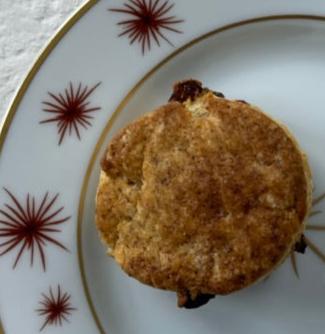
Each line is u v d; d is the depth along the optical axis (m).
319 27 0.21
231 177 0.19
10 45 0.23
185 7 0.21
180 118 0.20
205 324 0.22
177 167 0.20
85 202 0.22
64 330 0.22
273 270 0.20
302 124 0.22
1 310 0.21
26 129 0.21
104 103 0.22
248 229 0.19
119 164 0.20
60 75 0.21
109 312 0.22
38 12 0.23
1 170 0.21
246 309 0.22
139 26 0.21
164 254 0.20
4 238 0.21
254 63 0.22
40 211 0.21
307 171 0.20
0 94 0.23
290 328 0.22
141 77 0.22
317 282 0.22
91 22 0.21
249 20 0.21
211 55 0.22
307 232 0.22
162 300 0.22
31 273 0.21
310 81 0.22
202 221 0.19
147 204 0.20
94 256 0.22
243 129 0.19
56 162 0.21
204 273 0.19
